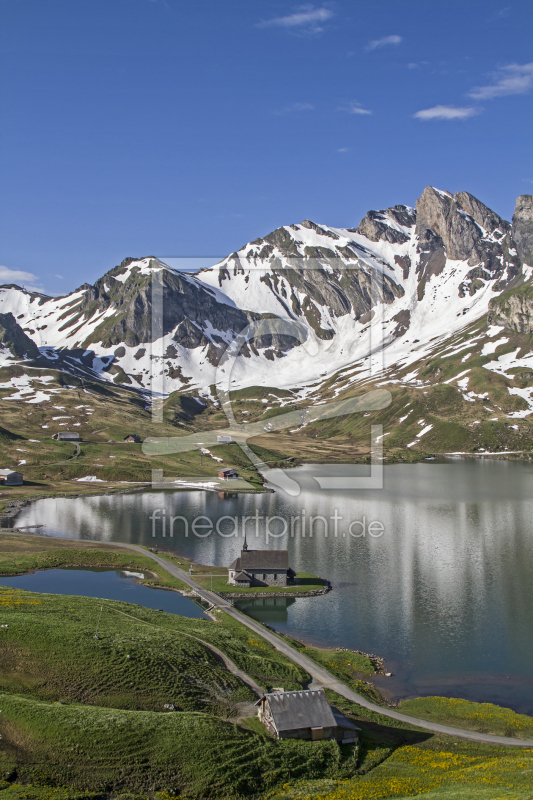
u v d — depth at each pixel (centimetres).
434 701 6334
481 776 4669
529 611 8950
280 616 8800
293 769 4681
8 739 4725
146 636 6888
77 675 5772
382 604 9256
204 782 4397
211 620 8419
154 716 5116
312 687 6462
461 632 8238
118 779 4372
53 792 4159
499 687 6788
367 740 5328
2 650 6106
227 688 6003
